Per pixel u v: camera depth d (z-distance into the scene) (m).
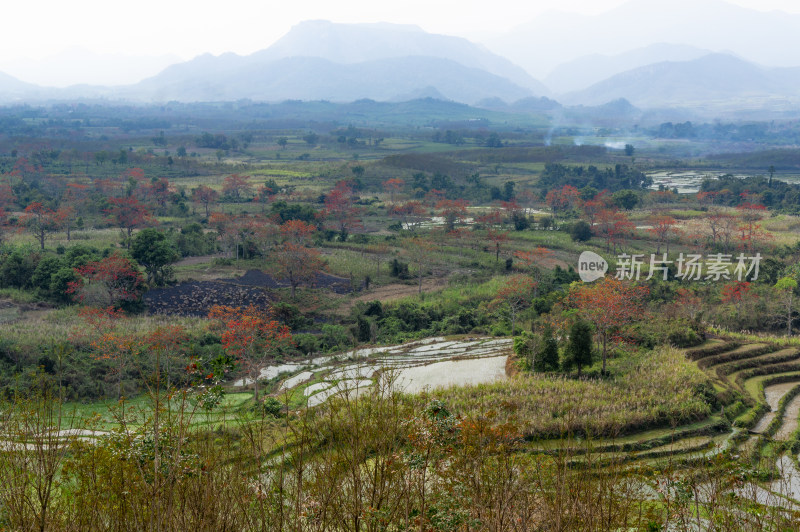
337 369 54.38
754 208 135.75
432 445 15.39
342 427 15.78
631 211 146.12
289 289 82.94
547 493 16.02
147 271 81.38
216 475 14.73
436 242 114.31
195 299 77.12
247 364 53.31
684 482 19.25
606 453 34.84
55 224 107.38
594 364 54.69
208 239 107.31
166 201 142.75
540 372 52.88
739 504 19.30
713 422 43.19
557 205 146.50
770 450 40.22
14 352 53.31
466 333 71.12
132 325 64.12
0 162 187.75
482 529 14.36
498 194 162.25
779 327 72.06
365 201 157.25
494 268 97.38
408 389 48.09
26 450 14.75
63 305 72.19
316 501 13.99
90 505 14.23
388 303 78.06
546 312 75.69
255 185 171.62
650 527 18.09
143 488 13.98
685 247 111.69
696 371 50.28
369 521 13.57
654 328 62.06
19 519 13.53
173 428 15.62
